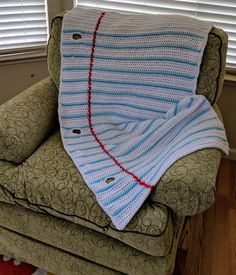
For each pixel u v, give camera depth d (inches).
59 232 41.1
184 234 57.1
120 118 51.0
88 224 38.6
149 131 46.2
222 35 48.1
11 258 51.4
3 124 43.0
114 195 37.9
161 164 39.4
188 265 51.8
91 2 68.7
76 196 38.7
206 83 48.6
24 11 67.7
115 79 50.6
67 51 51.8
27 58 71.9
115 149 45.8
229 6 61.1
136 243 36.5
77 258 43.2
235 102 68.9
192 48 47.1
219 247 55.0
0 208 43.6
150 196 38.6
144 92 49.4
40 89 53.7
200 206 35.9
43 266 47.2
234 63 66.9
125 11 67.6
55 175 41.1
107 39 50.6
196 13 63.7
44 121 49.2
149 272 38.4
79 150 45.3
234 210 62.5
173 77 47.9
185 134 42.4
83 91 51.6
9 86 75.2
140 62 49.3
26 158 44.8
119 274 41.8
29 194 40.3
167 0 63.8
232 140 74.0
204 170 36.6
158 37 48.5
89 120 51.2
